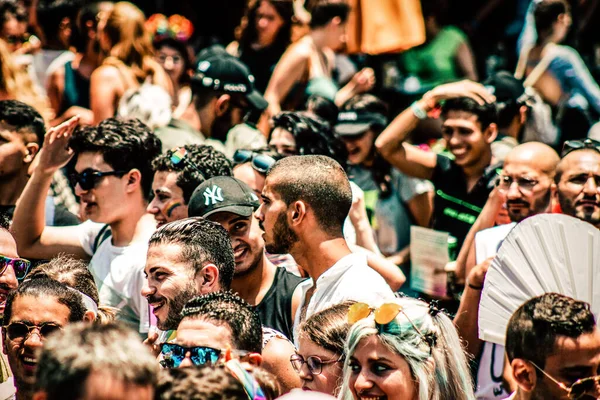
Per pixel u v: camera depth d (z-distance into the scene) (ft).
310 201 19.83
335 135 27.96
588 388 15.14
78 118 23.85
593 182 22.22
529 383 15.49
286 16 38.40
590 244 18.43
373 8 38.01
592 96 36.99
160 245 18.67
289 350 18.51
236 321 16.10
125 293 22.84
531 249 18.70
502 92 30.27
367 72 38.14
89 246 24.90
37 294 17.44
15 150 25.64
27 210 24.09
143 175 23.89
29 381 17.38
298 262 20.35
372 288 19.27
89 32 36.29
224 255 18.98
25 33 39.45
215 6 46.11
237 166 24.97
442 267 25.46
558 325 15.21
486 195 27.86
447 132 28.04
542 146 24.21
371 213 31.07
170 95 35.58
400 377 15.89
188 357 15.74
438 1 39.45
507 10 43.32
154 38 39.01
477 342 21.34
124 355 10.85
